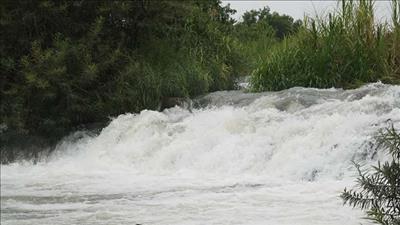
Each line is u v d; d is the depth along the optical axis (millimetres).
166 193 11688
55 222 9898
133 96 21375
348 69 19016
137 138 17906
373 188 6449
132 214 10055
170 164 15594
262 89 20422
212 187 11977
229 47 26781
